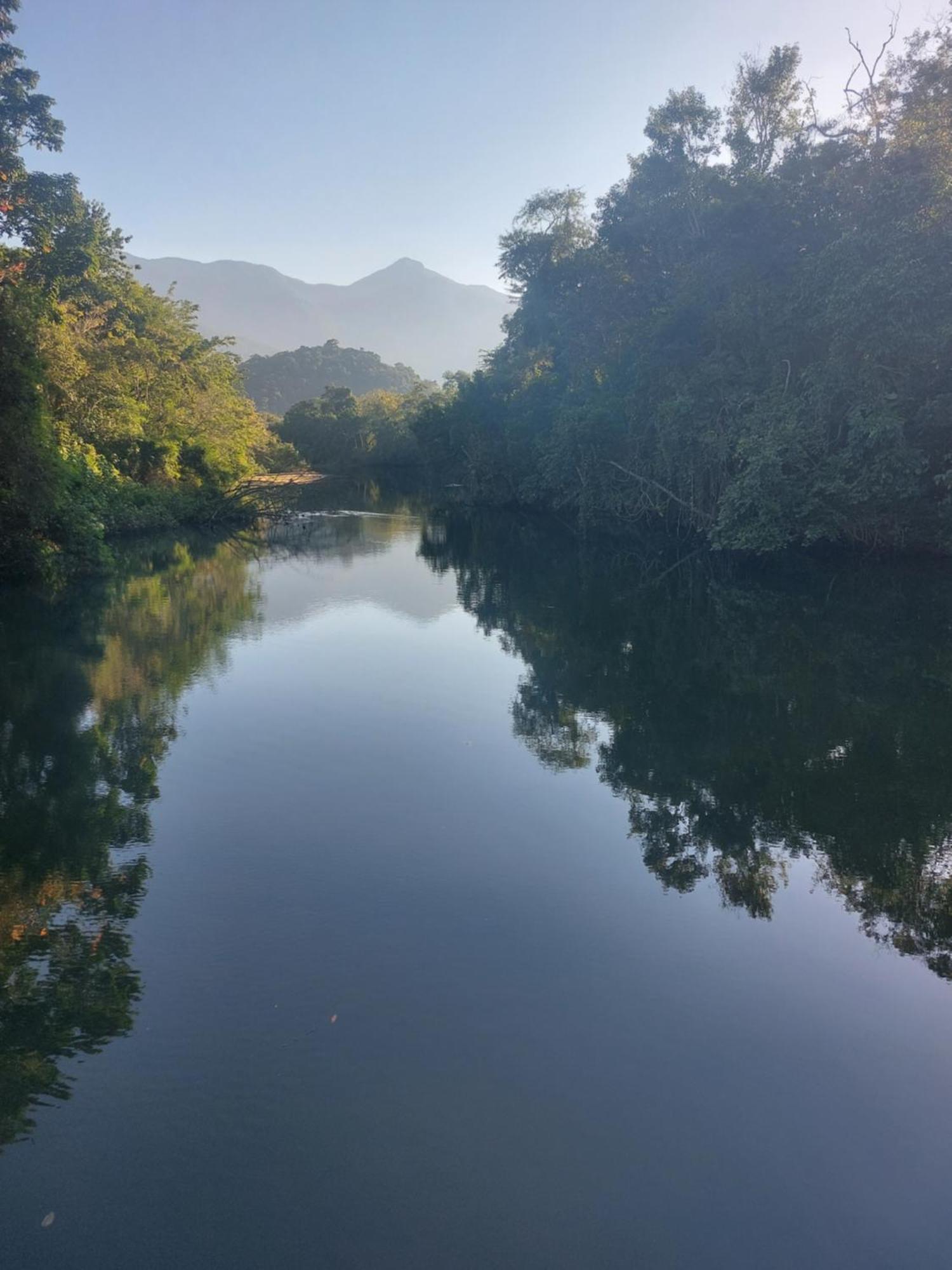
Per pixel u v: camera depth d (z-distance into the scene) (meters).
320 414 97.19
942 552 22.02
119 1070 4.03
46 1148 3.57
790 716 10.16
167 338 41.62
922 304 18.70
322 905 5.62
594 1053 4.19
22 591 18.39
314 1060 4.09
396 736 9.29
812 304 21.62
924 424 19.70
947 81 19.95
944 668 12.52
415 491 64.25
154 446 33.91
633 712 10.32
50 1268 3.03
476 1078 4.00
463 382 63.16
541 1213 3.29
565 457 35.56
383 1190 3.38
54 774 8.05
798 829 7.00
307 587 20.23
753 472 21.14
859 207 20.89
